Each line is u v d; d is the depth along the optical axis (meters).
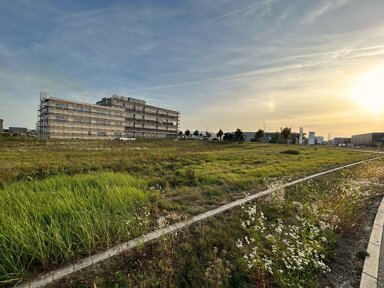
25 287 2.72
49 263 3.19
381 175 11.14
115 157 18.17
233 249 3.82
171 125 131.25
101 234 3.92
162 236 3.85
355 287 3.12
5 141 40.44
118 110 101.31
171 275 3.09
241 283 3.06
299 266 3.23
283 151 30.56
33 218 4.13
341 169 14.49
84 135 86.94
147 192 6.65
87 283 2.84
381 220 5.54
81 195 5.60
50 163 12.74
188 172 9.66
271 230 4.68
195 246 3.85
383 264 3.68
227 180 9.17
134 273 3.07
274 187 7.51
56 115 78.12
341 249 4.18
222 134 97.12
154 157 17.69
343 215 5.24
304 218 5.00
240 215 5.43
